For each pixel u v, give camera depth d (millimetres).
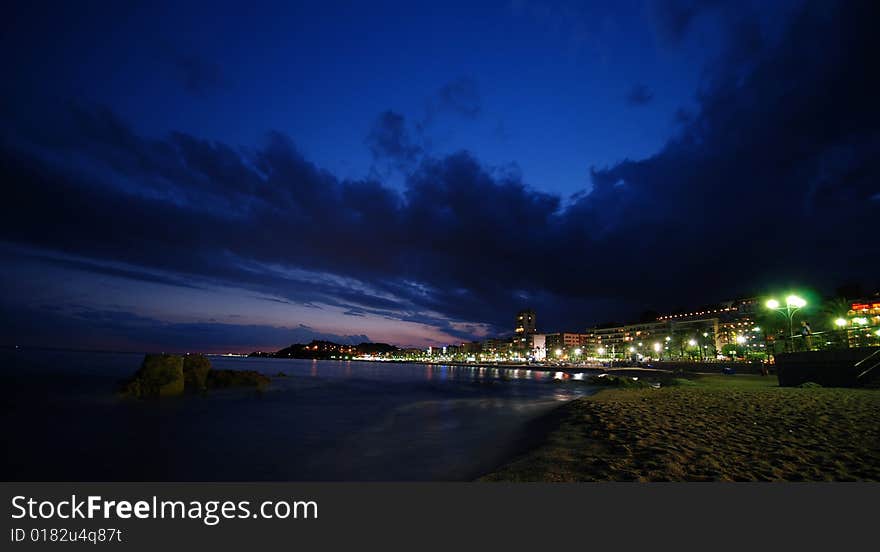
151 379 36812
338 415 26719
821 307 85875
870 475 8305
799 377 30703
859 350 25969
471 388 57500
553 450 11797
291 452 15625
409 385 63156
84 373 61281
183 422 23344
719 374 75750
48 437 18453
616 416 16719
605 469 9406
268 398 38156
